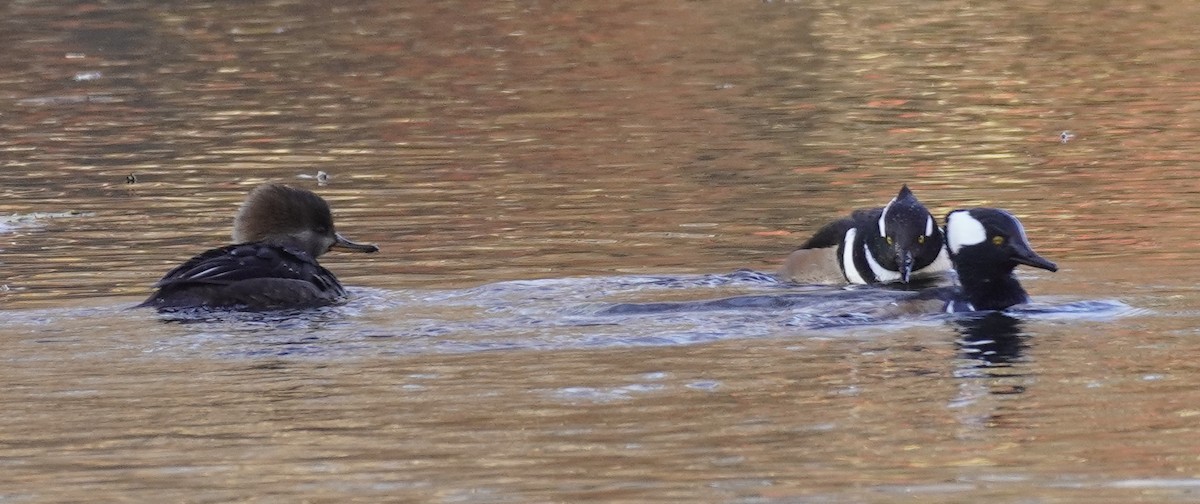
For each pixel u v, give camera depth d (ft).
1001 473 48.47
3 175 115.85
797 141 125.29
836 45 176.86
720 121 134.62
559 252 89.35
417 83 158.61
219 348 65.72
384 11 208.44
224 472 50.06
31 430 54.70
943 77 155.33
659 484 48.03
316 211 84.17
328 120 138.72
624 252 89.51
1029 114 134.62
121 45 183.11
